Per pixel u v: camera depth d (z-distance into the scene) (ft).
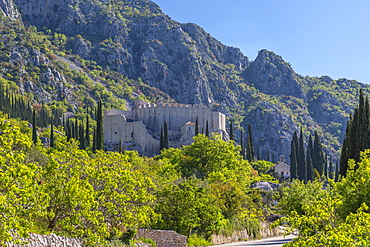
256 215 256.52
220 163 334.65
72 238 120.16
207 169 334.03
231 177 294.66
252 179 370.53
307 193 199.93
